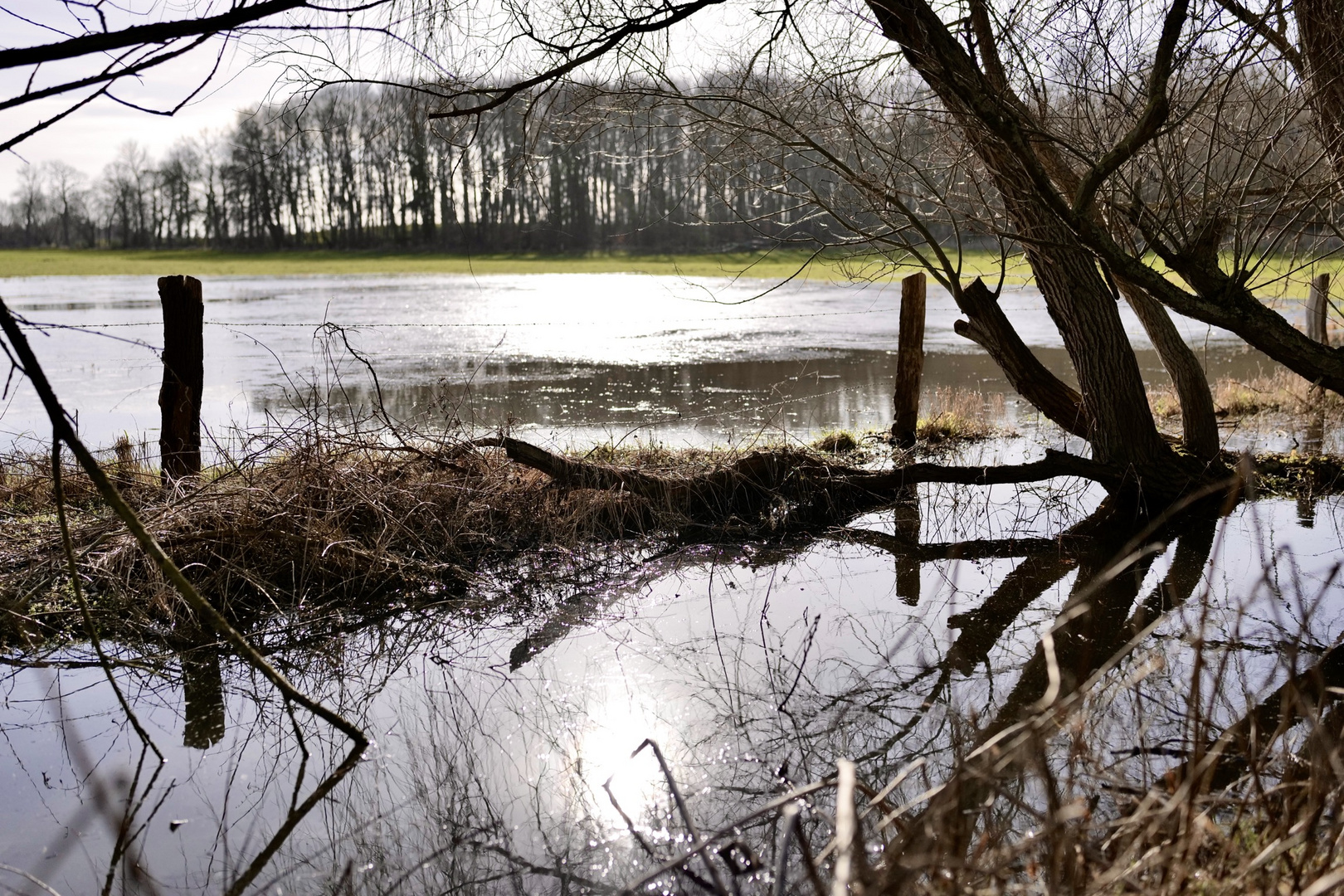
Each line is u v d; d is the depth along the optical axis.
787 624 6.51
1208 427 9.34
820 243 8.23
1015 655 5.82
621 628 6.52
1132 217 6.93
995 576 7.35
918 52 6.63
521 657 6.10
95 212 121.62
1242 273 6.95
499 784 4.58
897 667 5.71
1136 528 8.32
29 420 12.60
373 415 8.58
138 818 4.34
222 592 6.77
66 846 4.12
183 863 4.00
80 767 4.79
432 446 9.65
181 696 5.63
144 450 9.26
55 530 7.19
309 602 6.86
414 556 7.59
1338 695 5.00
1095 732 4.42
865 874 2.62
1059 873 2.84
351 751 4.95
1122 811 3.51
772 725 5.05
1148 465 8.66
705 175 7.96
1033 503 9.21
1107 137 7.13
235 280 55.41
